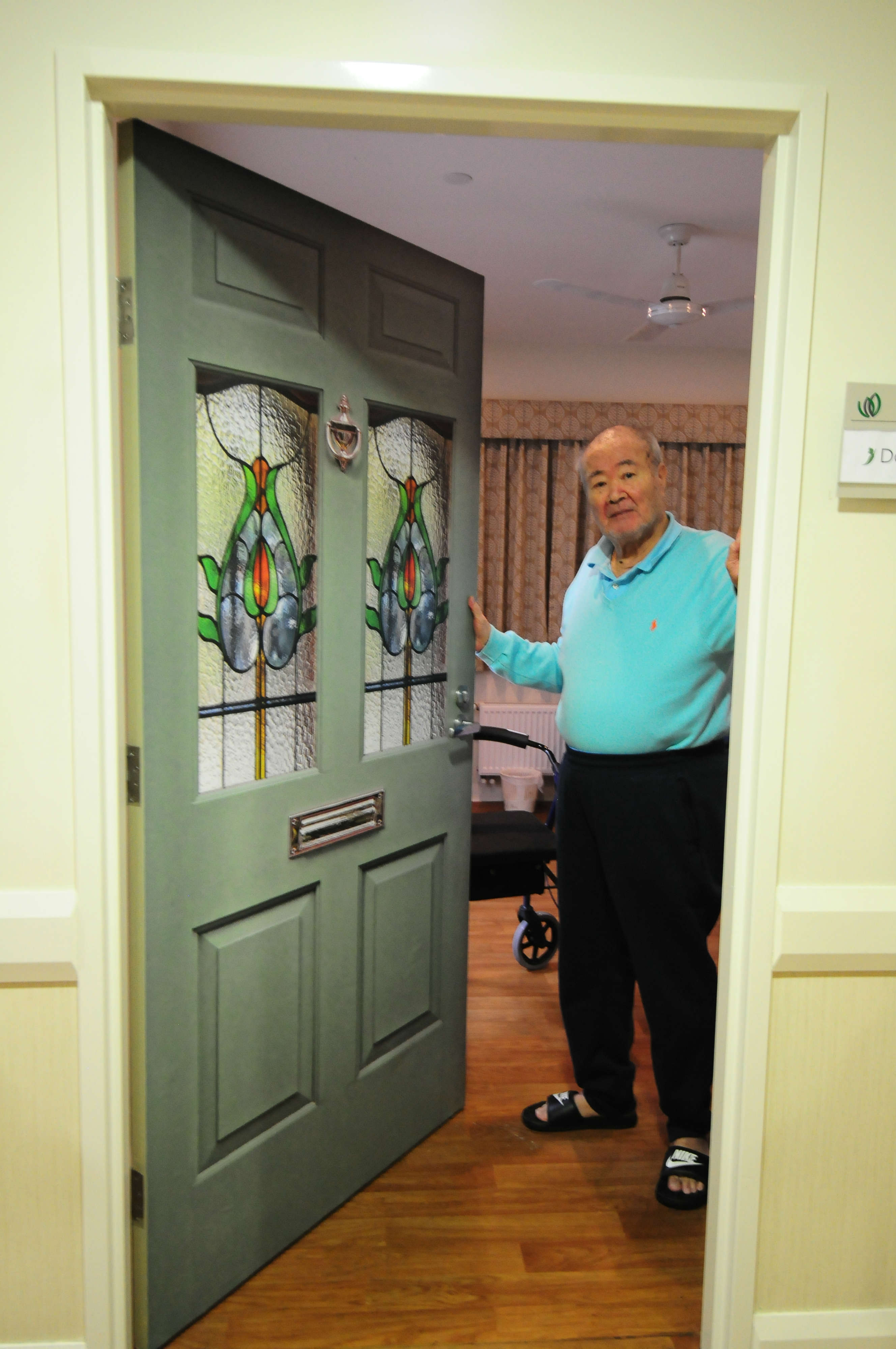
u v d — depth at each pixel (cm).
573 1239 177
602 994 206
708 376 539
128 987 141
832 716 133
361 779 181
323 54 119
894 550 131
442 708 206
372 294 172
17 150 118
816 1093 141
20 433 122
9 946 127
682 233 358
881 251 126
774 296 128
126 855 138
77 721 125
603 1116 212
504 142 287
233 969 157
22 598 124
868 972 139
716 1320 144
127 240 129
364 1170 191
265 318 152
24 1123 133
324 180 317
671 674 184
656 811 186
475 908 369
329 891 175
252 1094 163
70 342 120
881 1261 145
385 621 187
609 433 190
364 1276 167
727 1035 140
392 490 186
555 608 545
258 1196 166
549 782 554
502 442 530
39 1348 137
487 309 469
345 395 168
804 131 122
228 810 153
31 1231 135
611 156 295
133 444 132
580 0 121
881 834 136
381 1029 193
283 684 165
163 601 138
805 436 128
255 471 155
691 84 121
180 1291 152
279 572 162
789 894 136
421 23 120
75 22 117
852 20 122
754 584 132
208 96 121
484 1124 216
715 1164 145
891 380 127
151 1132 144
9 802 127
